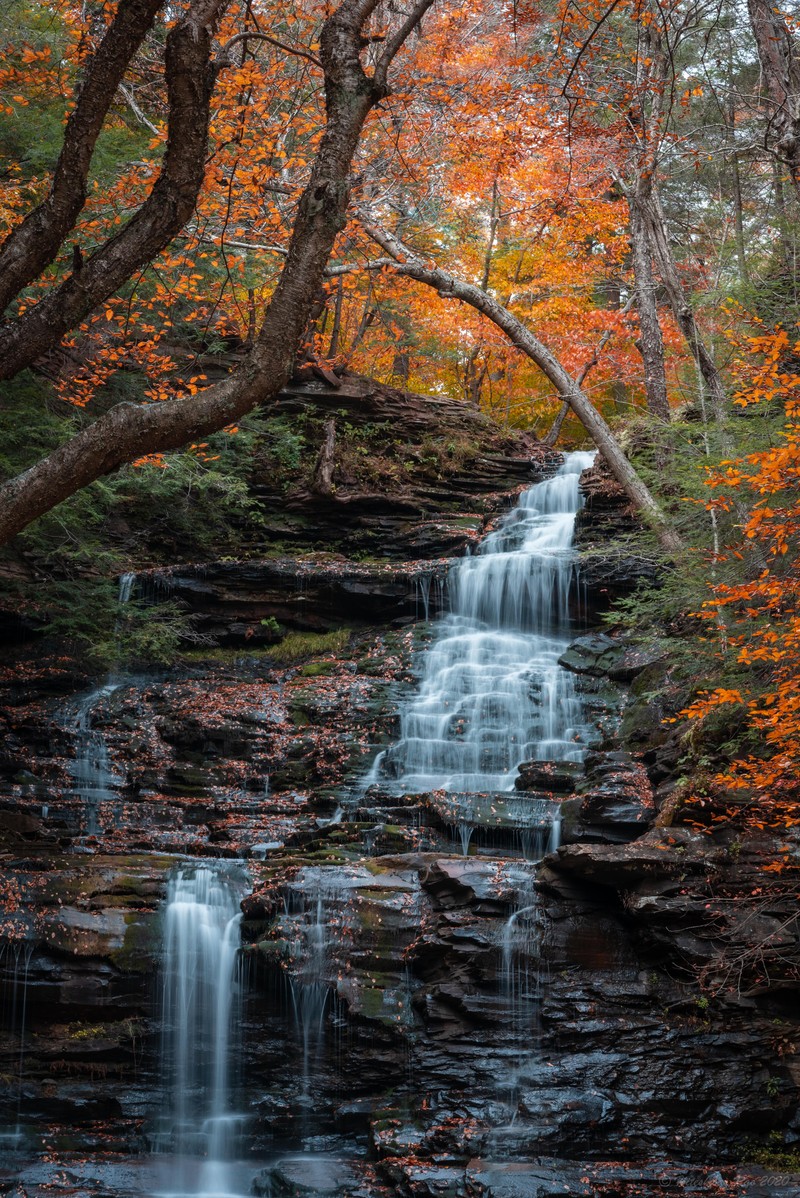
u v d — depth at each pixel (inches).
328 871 389.1
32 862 390.9
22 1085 344.8
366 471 821.2
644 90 541.3
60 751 561.9
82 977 356.5
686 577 452.8
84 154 247.0
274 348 245.1
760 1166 311.4
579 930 364.5
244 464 811.4
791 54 498.9
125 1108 349.1
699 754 414.3
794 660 322.7
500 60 633.0
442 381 1266.0
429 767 535.8
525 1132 315.9
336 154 256.4
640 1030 341.1
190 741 577.3
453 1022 350.0
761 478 287.0
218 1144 343.0
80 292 249.4
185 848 453.1
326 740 561.3
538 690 574.9
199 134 252.1
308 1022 359.3
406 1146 316.8
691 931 350.6
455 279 643.5
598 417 626.8
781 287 538.9
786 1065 333.1
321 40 269.0
